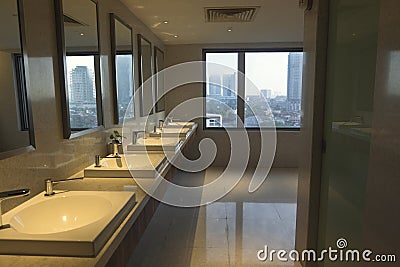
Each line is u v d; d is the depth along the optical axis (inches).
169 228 120.9
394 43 39.0
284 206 144.8
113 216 46.6
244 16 137.9
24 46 54.9
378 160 43.7
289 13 133.0
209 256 99.7
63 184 69.3
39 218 53.3
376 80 44.3
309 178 77.0
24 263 37.3
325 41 70.3
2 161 50.3
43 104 62.2
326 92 71.0
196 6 121.4
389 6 40.4
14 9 52.4
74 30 75.4
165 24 151.9
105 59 98.4
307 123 79.4
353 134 56.4
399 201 37.9
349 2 58.0
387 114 41.0
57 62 67.9
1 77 49.0
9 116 50.8
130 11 126.6
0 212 44.2
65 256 38.8
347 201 59.4
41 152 61.7
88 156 85.3
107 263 40.6
